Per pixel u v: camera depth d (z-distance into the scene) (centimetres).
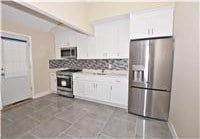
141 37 264
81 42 399
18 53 352
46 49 440
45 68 439
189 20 162
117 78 311
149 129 221
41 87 424
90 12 317
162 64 240
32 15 321
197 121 135
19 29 351
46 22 374
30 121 248
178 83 199
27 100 374
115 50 341
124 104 307
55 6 217
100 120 253
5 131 213
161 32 246
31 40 386
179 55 198
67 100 375
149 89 256
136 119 257
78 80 379
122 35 326
